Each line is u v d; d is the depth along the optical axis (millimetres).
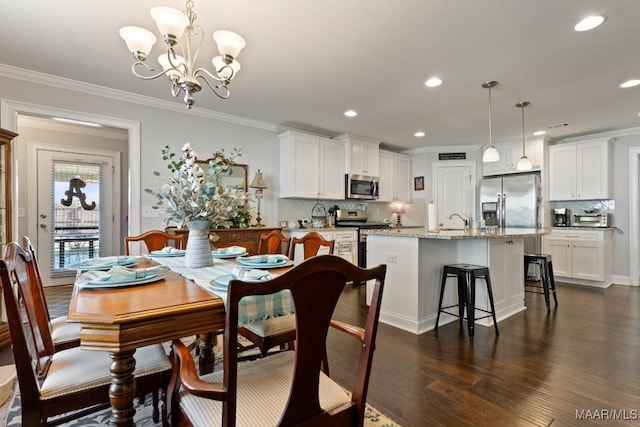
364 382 1033
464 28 2281
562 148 5180
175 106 3861
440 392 1864
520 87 3285
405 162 6328
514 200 5293
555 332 2811
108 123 3465
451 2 2002
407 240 2945
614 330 2850
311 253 2391
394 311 3045
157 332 1050
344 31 2328
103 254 4926
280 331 1601
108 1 2006
